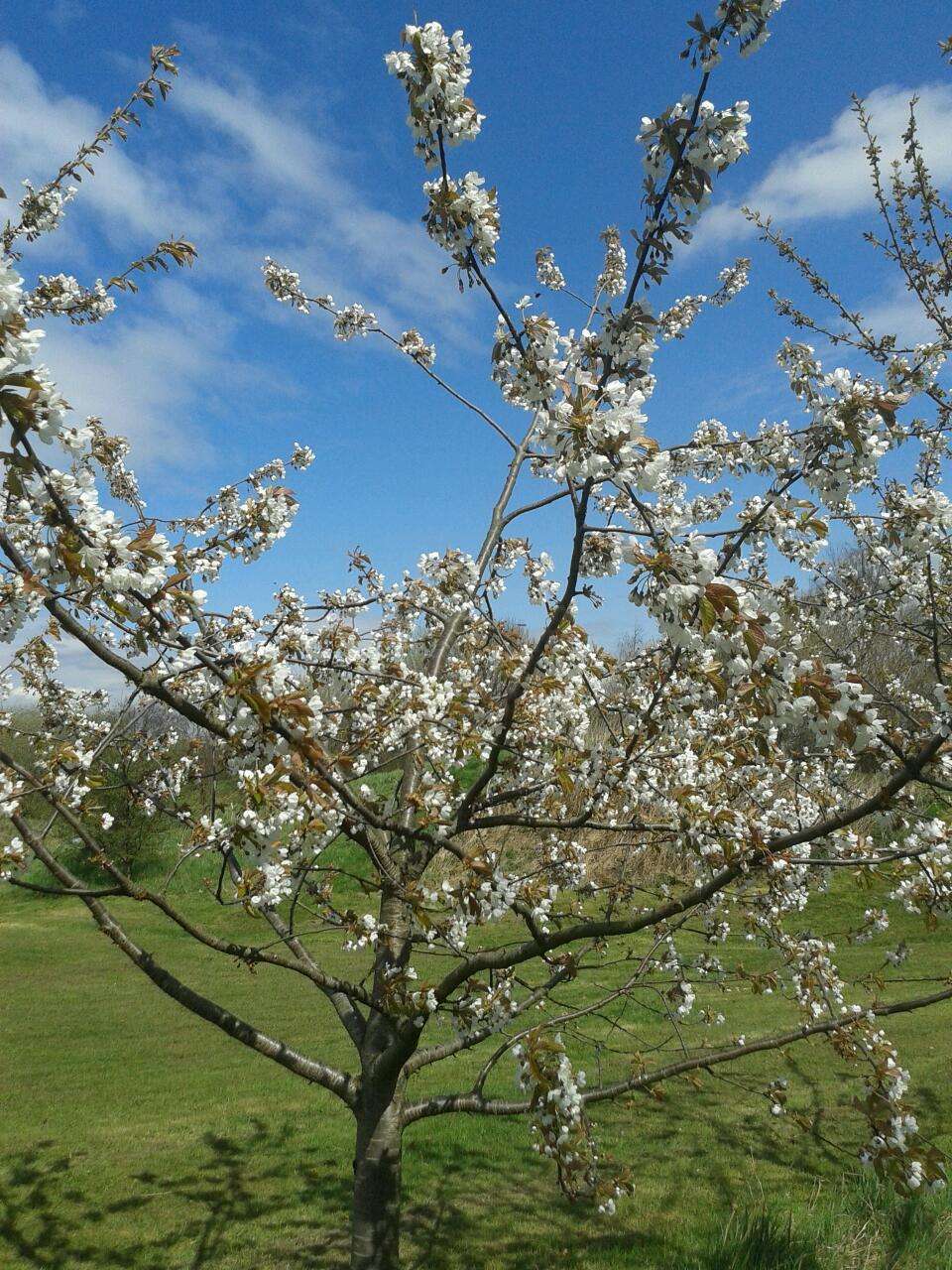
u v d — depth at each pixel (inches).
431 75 104.3
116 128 174.9
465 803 141.0
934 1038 287.6
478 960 141.1
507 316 108.1
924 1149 148.4
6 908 522.6
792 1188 201.8
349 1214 195.8
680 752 171.3
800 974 184.4
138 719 161.5
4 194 73.0
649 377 111.3
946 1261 160.1
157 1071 285.9
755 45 97.5
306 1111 253.3
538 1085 119.0
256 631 133.7
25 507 92.7
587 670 155.1
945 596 177.9
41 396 71.6
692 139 99.7
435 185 114.0
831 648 204.1
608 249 244.5
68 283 190.4
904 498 137.3
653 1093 164.2
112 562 92.7
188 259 161.8
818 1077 268.5
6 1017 343.0
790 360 131.6
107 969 410.6
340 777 120.3
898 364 143.6
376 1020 161.2
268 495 163.8
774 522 122.0
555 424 91.6
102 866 126.3
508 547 230.8
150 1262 176.4
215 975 402.3
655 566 89.4
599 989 328.8
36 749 156.0
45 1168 216.7
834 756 190.7
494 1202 201.6
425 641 220.2
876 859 134.5
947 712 113.9
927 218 231.9
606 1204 136.6
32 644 177.2
